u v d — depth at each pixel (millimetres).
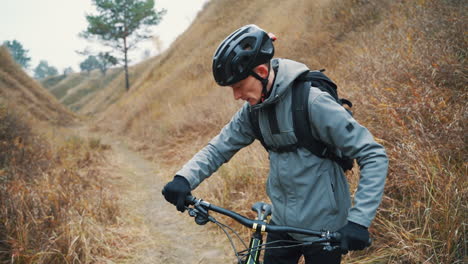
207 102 8695
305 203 1453
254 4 15312
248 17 14453
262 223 1379
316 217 1441
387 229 2371
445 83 3051
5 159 4688
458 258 1973
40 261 2748
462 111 2582
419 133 2588
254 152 4371
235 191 3957
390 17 5219
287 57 7199
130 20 32031
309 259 1565
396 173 2484
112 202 4234
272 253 1667
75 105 60875
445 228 2037
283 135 1421
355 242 1229
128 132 12836
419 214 2236
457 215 2043
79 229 3234
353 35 5934
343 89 3877
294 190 1466
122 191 5289
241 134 1649
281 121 1406
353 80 4031
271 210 1757
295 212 1473
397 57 3584
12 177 4102
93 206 3982
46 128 11727
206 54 14039
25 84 21031
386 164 1294
